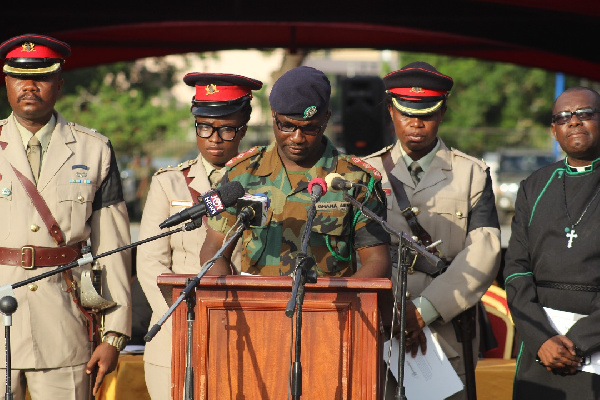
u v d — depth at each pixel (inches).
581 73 1044.5
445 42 1050.1
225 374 362.6
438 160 506.6
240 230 366.6
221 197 374.3
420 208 497.4
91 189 490.6
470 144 3169.3
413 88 493.4
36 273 473.4
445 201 496.4
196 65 2625.5
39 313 473.1
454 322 490.6
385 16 904.3
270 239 399.9
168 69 2561.5
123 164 2559.1
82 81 2470.5
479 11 896.3
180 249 512.4
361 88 1095.0
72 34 970.1
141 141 2524.6
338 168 403.2
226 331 362.6
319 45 1057.5
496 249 492.7
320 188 372.2
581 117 472.1
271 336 361.7
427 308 474.9
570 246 467.2
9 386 418.0
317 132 392.8
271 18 896.3
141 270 510.0
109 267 496.1
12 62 477.4
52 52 482.6
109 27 892.6
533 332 462.3
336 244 396.8
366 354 359.6
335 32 1029.8
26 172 479.8
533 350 462.3
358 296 360.2
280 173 404.8
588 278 461.1
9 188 476.1
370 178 403.2
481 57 1065.5
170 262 518.3
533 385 471.8
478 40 959.0
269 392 361.1
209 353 363.3
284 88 387.9
